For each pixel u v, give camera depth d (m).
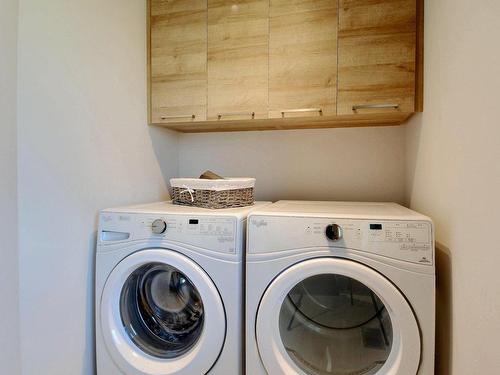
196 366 1.08
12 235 0.92
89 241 1.22
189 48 1.55
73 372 1.14
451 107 0.95
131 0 1.48
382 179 1.71
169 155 1.88
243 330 1.10
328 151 1.79
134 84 1.51
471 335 0.81
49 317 1.04
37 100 0.99
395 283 0.94
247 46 1.48
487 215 0.72
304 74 1.41
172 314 1.24
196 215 1.11
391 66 1.31
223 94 1.51
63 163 1.10
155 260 1.12
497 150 0.68
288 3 1.42
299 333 1.12
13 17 0.91
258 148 1.90
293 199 1.84
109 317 1.17
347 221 0.99
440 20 1.06
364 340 1.07
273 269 1.04
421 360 0.94
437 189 1.08
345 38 1.36
